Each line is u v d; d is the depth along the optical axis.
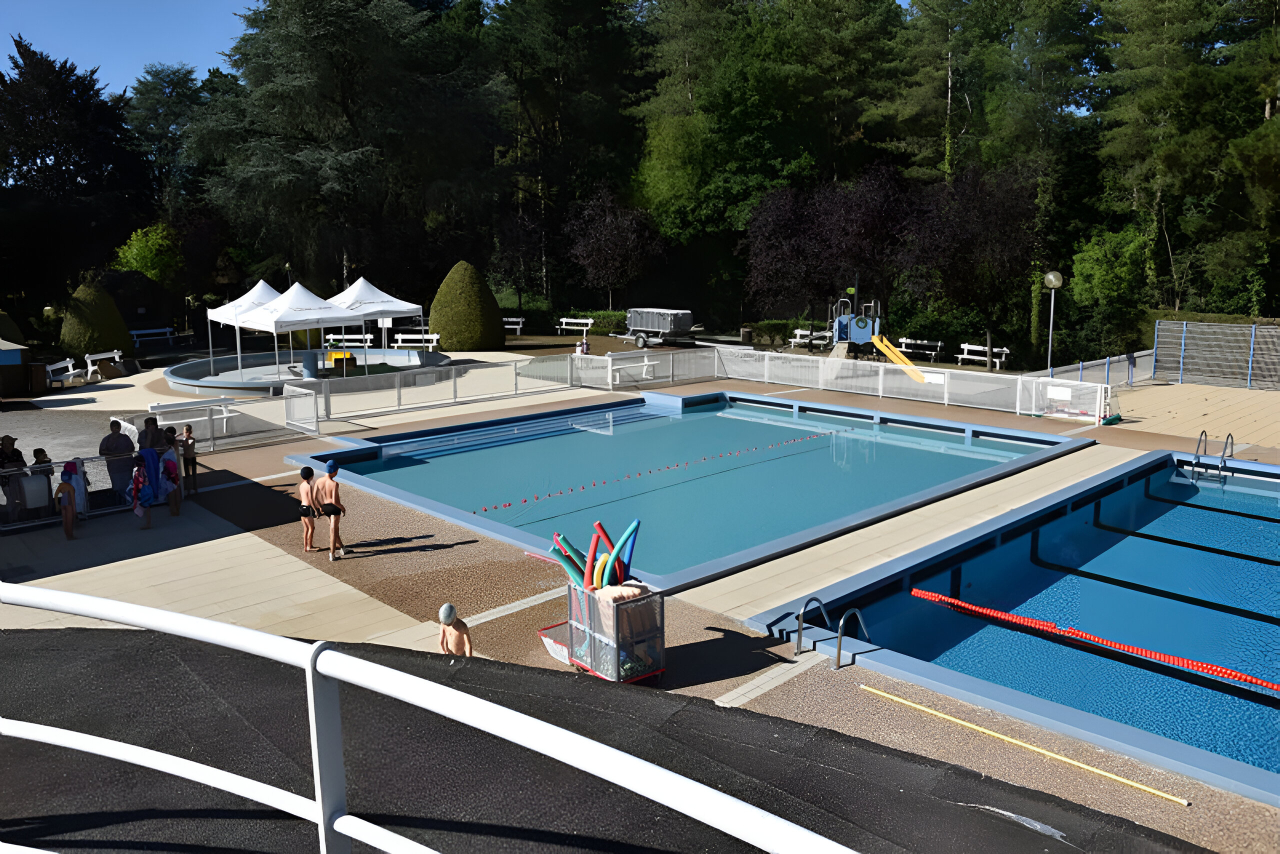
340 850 1.63
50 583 11.56
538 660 9.30
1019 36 48.16
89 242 56.34
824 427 24.33
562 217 60.72
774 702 8.20
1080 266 43.28
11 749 2.54
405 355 37.00
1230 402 24.94
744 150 51.12
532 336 47.88
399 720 2.78
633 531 8.90
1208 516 16.33
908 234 36.81
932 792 2.74
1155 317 41.56
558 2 60.34
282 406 20.97
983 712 7.96
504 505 16.61
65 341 35.25
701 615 10.41
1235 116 40.47
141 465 14.02
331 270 53.12
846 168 55.53
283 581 11.67
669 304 59.31
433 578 11.80
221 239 58.69
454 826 2.19
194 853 2.00
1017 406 23.81
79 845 2.04
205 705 2.85
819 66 51.69
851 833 2.48
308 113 50.91
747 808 1.28
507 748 2.59
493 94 53.56
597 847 2.10
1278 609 11.93
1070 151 48.19
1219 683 9.73
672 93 57.06
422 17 51.38
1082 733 7.43
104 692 2.97
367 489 16.30
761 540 14.48
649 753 2.91
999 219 35.66
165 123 70.25
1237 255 42.72
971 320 45.06
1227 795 6.62
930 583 12.67
